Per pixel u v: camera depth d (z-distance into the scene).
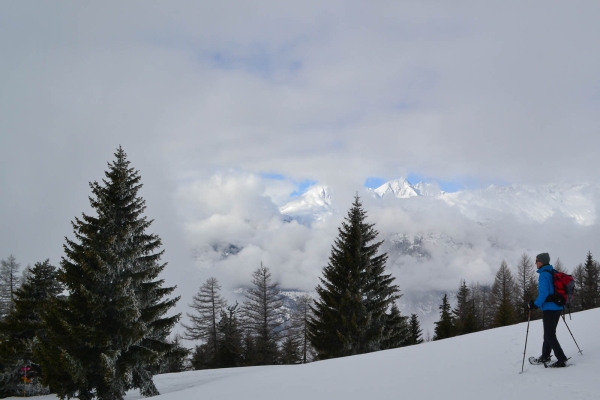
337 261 29.56
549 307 6.58
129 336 18.31
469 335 13.48
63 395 17.95
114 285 19.17
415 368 8.76
